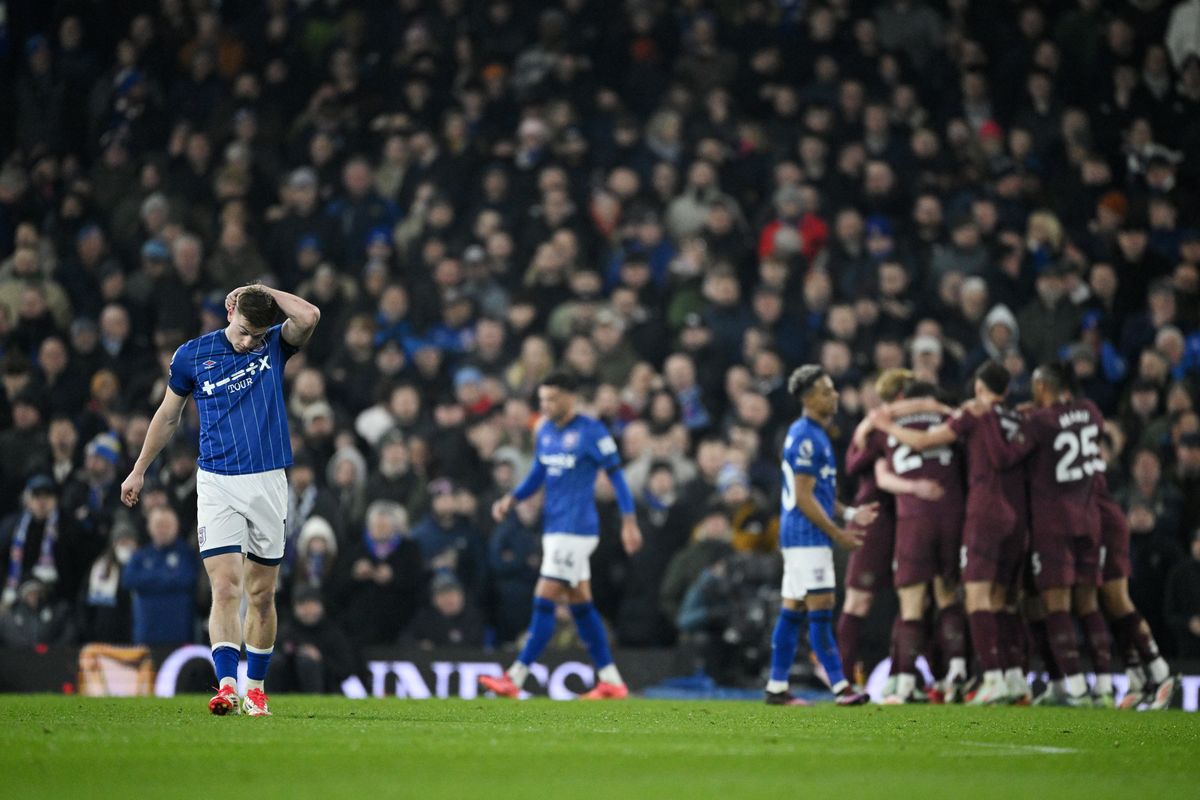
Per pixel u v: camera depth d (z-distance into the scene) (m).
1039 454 37.94
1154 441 54.59
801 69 73.75
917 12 76.06
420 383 58.50
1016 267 63.59
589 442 40.34
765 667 46.81
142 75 73.19
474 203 68.00
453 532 50.62
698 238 65.75
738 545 48.62
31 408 54.97
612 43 75.25
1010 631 38.41
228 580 24.95
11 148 72.12
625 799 14.28
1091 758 19.86
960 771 17.80
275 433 25.36
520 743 20.69
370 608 48.47
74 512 49.81
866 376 57.19
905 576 38.16
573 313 61.78
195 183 68.75
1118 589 39.31
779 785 15.75
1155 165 69.12
